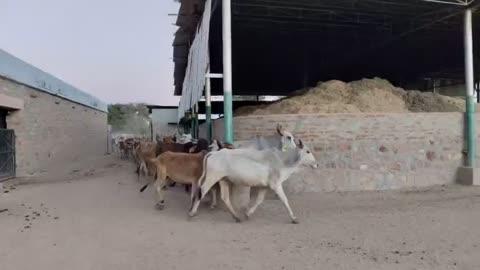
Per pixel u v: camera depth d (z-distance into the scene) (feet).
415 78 87.86
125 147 93.15
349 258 18.70
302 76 88.63
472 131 39.93
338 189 36.65
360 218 26.63
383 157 37.63
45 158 63.46
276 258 18.89
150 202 33.37
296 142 27.86
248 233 23.47
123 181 46.78
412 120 38.50
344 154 36.73
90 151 99.81
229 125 35.63
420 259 18.45
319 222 25.82
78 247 21.07
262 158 26.05
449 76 88.69
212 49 69.41
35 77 58.39
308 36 64.90
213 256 19.34
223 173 26.35
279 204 31.63
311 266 17.72
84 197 36.01
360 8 49.57
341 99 46.21
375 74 85.81
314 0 46.60
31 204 32.83
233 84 93.15
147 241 22.08
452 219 25.91
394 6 48.37
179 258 19.15
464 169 39.50
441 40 65.00
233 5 48.96
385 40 64.08
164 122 133.69
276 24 57.67
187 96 64.95
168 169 29.78
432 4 46.37
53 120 67.97
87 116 96.43
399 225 24.64
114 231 24.21
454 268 17.28
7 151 50.24
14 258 19.43
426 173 38.96
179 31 58.95
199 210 30.12
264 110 45.24
